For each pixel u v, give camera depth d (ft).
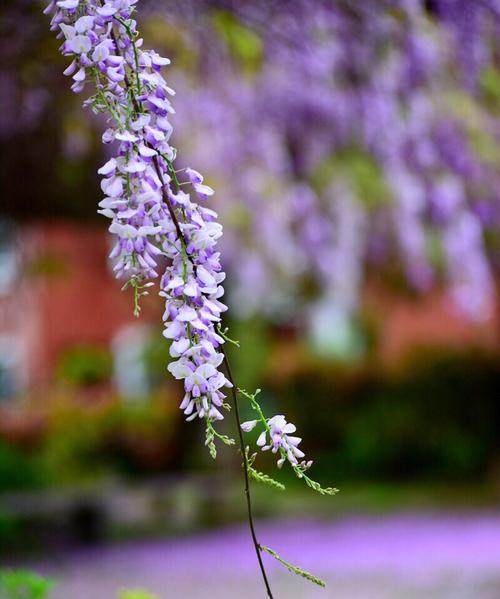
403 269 31.35
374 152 24.79
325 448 65.87
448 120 23.68
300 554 37.40
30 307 72.74
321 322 72.90
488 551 36.19
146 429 61.11
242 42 22.71
